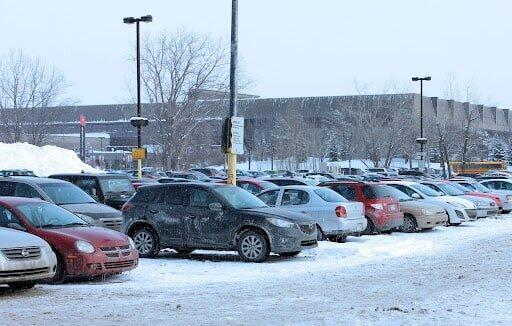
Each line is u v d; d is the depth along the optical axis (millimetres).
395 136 69625
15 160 40875
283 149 77312
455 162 75062
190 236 16422
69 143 85562
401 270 14375
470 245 19719
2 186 18094
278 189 20203
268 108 85688
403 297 10742
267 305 10133
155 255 16891
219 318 9102
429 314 9258
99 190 21578
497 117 96125
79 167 43156
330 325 8531
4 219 13250
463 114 80438
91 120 94062
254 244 16000
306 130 78188
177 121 53219
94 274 12719
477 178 52938
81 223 13914
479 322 8719
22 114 63031
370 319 8914
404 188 25922
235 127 19516
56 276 12703
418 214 23797
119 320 8992
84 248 12711
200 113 54812
